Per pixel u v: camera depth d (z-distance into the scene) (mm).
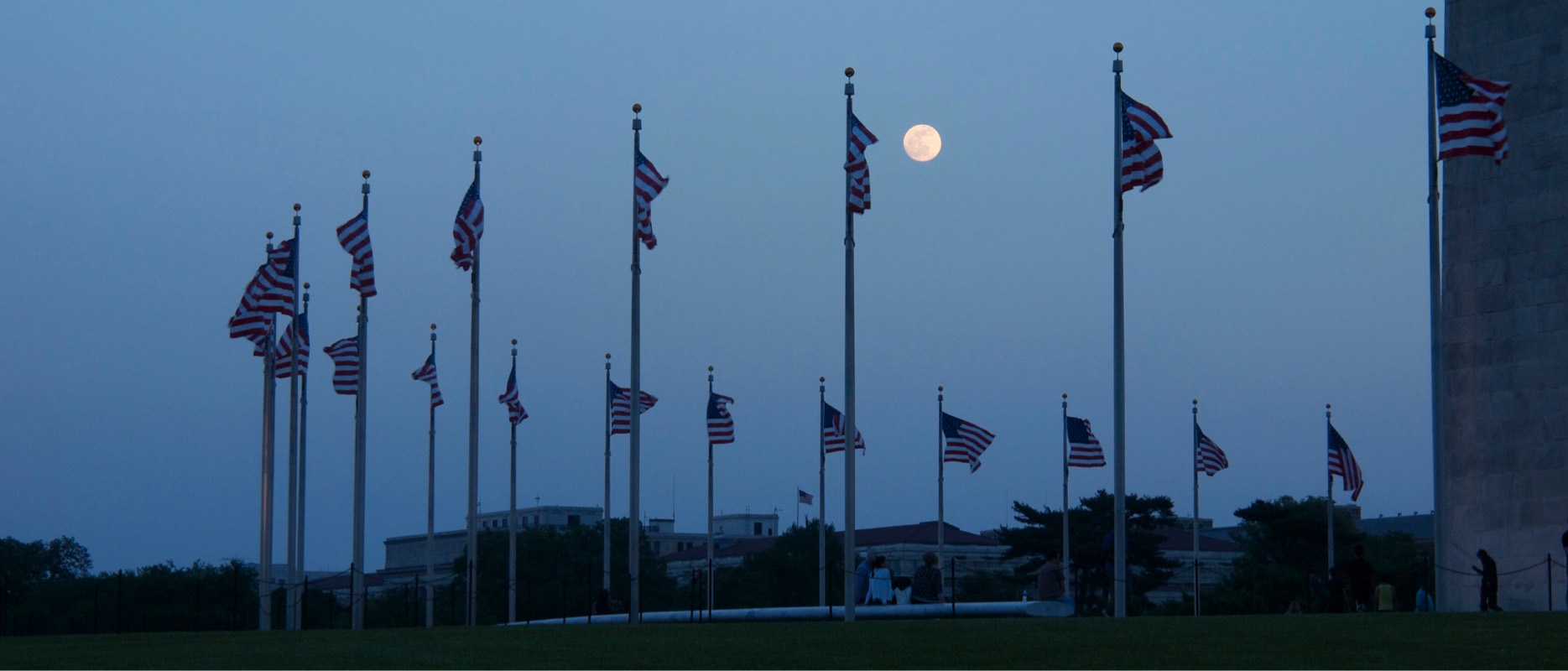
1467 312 44000
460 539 152000
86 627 85062
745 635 23062
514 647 21531
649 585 107375
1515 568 41938
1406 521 165625
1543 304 42312
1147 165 36500
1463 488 43594
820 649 20328
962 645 20562
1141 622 25250
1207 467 63156
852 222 38750
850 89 39188
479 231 43500
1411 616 26359
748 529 183625
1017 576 97375
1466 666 17625
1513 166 43188
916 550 115875
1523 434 42344
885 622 26578
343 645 22438
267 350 45469
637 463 40250
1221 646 19984
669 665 18609
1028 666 18047
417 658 19969
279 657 20391
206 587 85500
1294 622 24484
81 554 136750
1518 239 43000
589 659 19438
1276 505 96375
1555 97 42438
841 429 61219
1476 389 43594
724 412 60031
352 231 44438
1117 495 36594
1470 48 44219
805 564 107250
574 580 106438
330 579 117375
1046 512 96688
